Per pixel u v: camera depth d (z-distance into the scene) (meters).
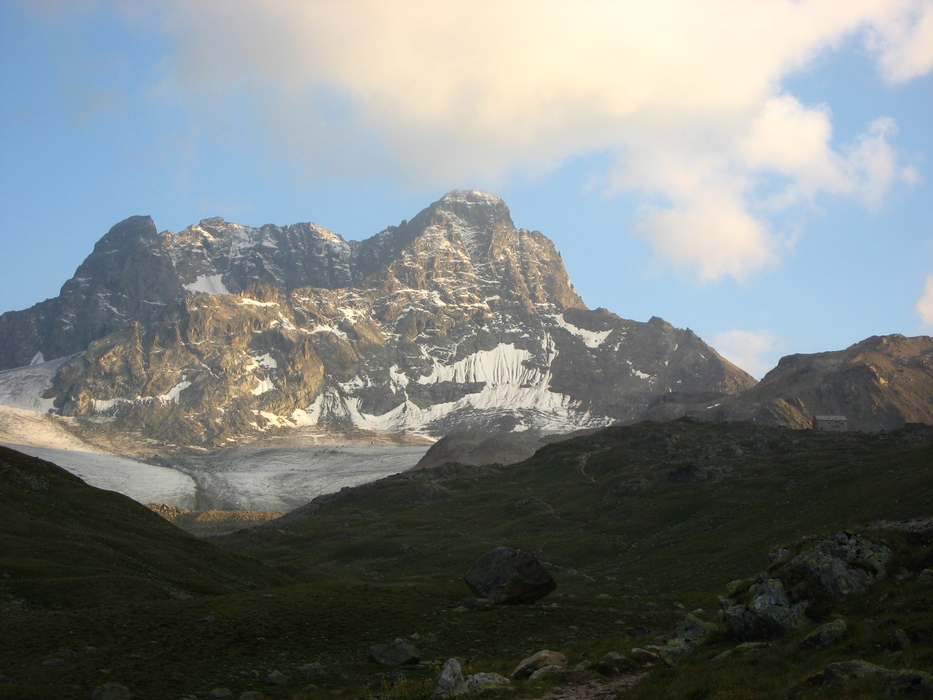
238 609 77.75
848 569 46.72
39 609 80.06
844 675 35.31
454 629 75.88
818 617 44.56
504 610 83.94
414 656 65.00
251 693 54.47
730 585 55.09
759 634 46.31
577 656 56.19
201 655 64.62
